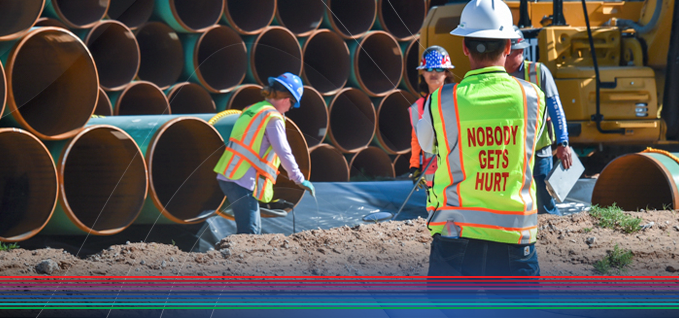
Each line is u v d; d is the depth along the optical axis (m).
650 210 5.08
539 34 6.79
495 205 1.94
